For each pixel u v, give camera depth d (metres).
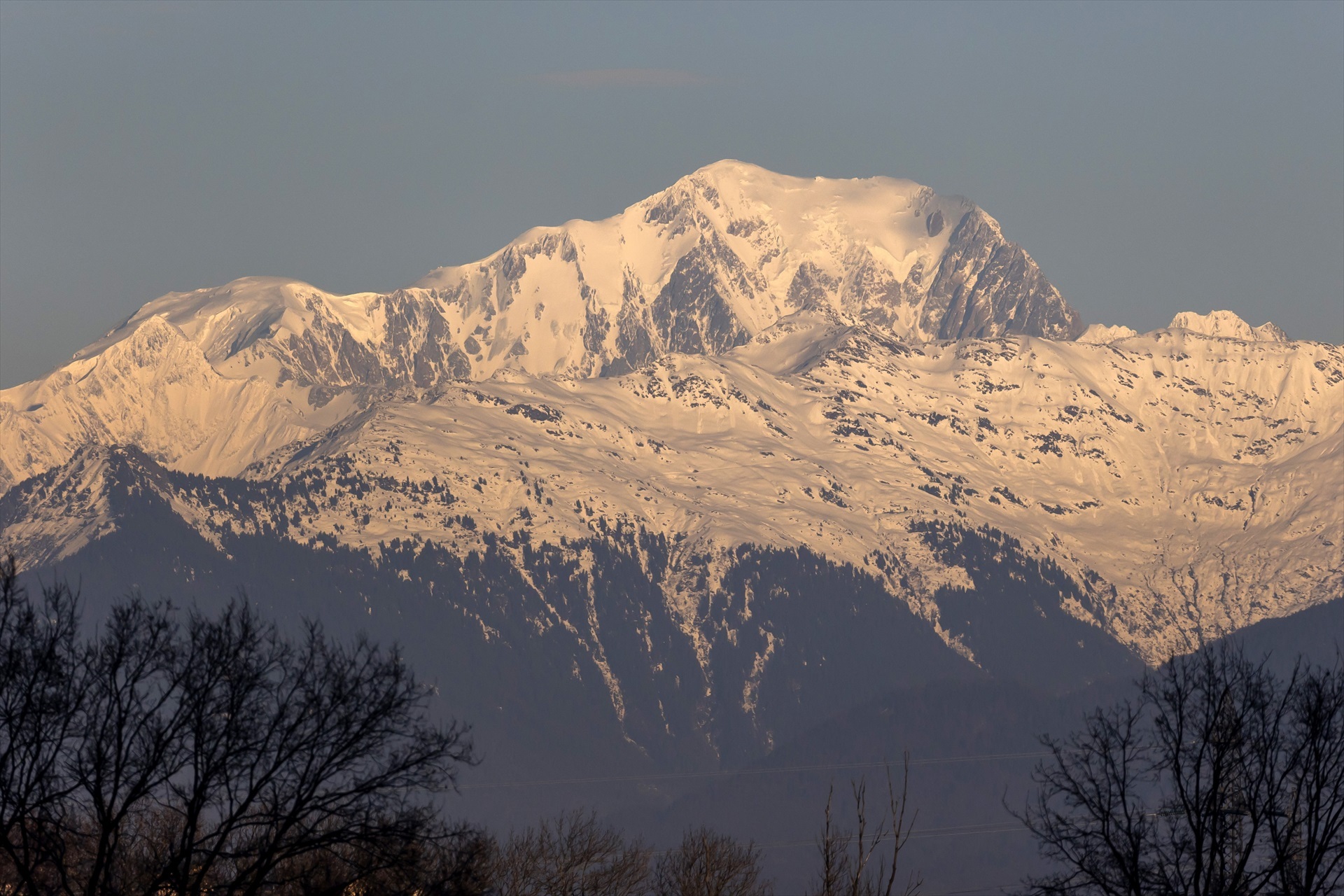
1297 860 174.50
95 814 172.38
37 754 164.12
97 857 166.00
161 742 164.25
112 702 166.25
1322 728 173.38
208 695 166.00
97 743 164.12
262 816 166.38
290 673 169.12
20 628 167.25
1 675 163.50
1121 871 172.75
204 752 164.62
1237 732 174.25
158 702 167.25
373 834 167.12
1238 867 170.38
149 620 171.50
